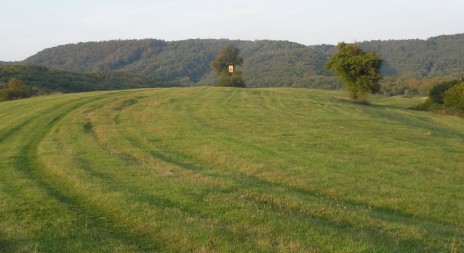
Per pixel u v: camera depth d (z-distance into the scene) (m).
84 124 29.38
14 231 9.64
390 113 42.84
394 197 12.58
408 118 40.03
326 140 21.75
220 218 10.27
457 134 29.02
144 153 19.33
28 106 40.88
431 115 46.03
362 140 22.00
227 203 11.31
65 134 25.14
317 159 17.27
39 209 11.19
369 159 17.53
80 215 10.77
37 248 8.73
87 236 9.40
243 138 22.12
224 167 16.61
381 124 29.31
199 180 13.93
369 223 10.17
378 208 11.88
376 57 53.16
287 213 10.79
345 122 29.36
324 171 15.38
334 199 12.58
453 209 11.68
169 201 11.63
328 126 26.97
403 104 58.56
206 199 11.68
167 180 13.85
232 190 12.79
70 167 16.03
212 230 9.40
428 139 23.69
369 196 12.67
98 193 12.37
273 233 9.26
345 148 19.78
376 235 9.37
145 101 43.12
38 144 22.27
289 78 166.50
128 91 55.88
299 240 8.84
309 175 14.89
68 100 44.12
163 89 59.59
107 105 39.56
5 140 23.81
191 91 55.12
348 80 54.25
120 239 9.27
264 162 16.83
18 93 72.44
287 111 35.62
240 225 9.73
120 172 15.20
